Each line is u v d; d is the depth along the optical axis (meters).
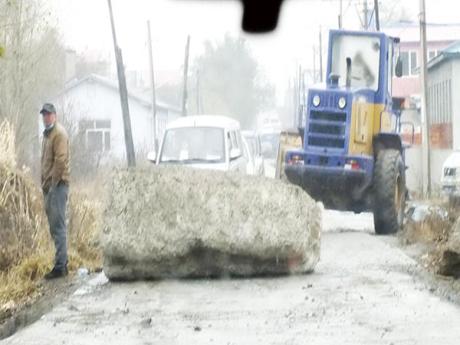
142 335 10.41
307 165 21.27
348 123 21.12
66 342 10.12
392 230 21.56
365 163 21.09
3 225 15.78
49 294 13.65
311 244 14.59
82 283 14.45
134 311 11.91
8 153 17.42
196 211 14.39
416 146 38.97
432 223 19.70
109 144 60.41
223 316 11.43
